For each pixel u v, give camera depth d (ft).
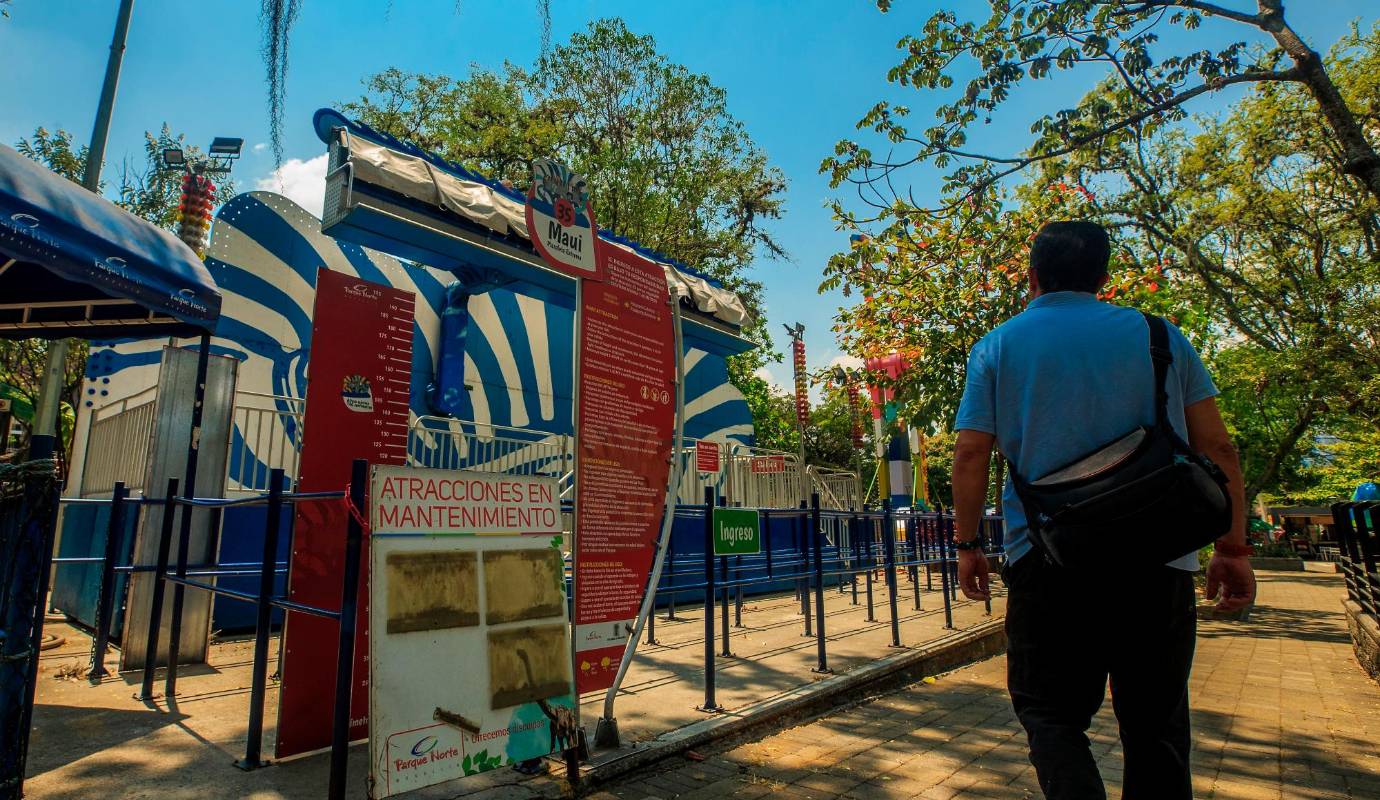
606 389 12.71
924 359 31.89
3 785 8.05
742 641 21.63
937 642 21.71
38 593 8.47
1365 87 45.96
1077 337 6.72
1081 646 6.23
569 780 10.44
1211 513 5.55
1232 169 51.72
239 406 23.07
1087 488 5.84
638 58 68.95
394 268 32.37
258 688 10.63
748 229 80.23
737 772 11.76
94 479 22.68
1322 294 49.85
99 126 31.83
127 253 12.10
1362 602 23.24
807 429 117.60
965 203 28.02
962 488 7.04
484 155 70.08
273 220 28.60
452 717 9.00
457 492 9.81
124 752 10.91
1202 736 14.57
